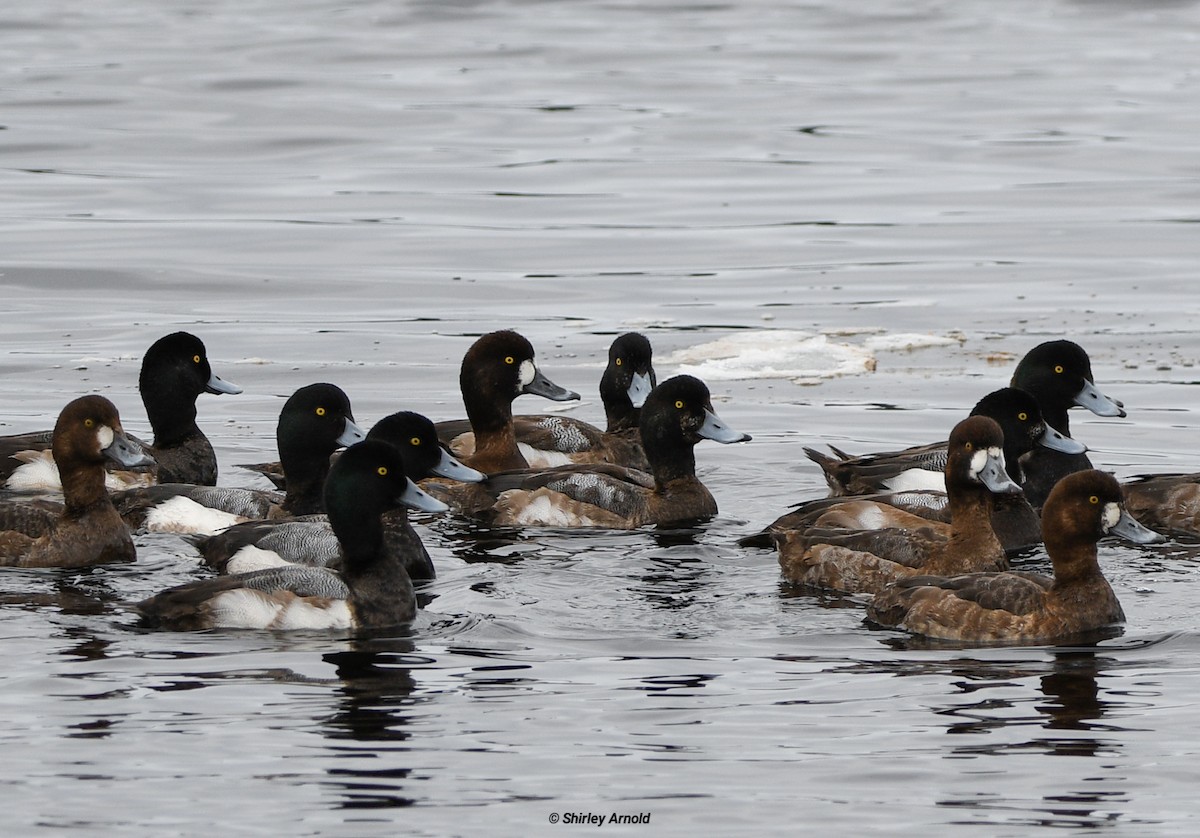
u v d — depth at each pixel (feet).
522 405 71.10
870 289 88.48
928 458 55.67
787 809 30.78
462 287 88.99
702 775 32.30
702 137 128.67
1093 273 90.68
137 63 155.53
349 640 40.68
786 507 57.21
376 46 167.53
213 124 131.13
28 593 44.55
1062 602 42.06
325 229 100.83
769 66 158.81
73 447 47.75
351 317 83.05
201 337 79.05
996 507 52.75
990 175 116.26
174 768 32.35
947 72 155.74
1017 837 29.68
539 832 29.84
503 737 34.12
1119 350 75.72
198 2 199.31
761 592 46.29
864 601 45.37
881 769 32.58
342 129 130.00
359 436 53.88
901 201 109.19
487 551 51.21
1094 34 176.55
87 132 126.82
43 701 35.76
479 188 112.27
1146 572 48.11
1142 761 32.83
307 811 30.58
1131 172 116.06
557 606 44.42
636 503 55.11
